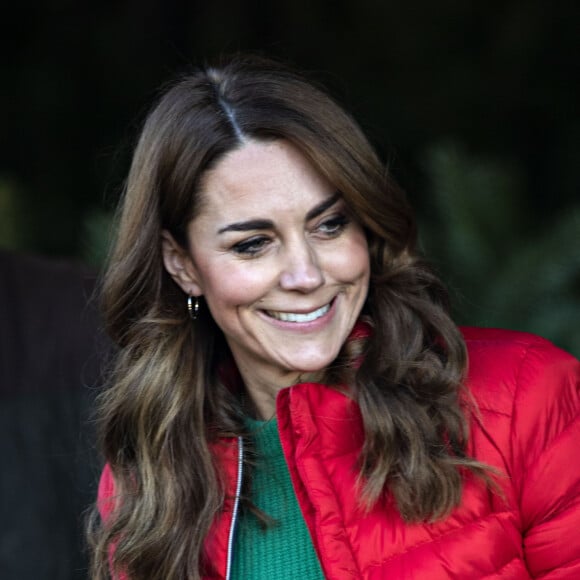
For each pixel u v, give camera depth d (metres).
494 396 7.79
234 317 8.02
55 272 13.83
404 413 7.74
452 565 7.53
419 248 8.35
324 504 7.77
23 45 22.14
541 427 7.68
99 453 9.25
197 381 8.62
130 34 22.30
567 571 7.56
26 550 13.16
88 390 13.02
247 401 8.84
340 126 7.65
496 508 7.65
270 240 7.74
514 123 20.47
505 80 20.50
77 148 22.06
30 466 13.23
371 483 7.68
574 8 20.16
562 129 20.20
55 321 13.48
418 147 20.67
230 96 7.73
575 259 14.47
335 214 7.75
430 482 7.56
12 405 13.33
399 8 21.30
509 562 7.59
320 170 7.56
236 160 7.63
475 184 15.35
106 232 15.12
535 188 20.03
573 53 20.17
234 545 8.40
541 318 14.19
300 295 7.77
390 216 7.92
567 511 7.55
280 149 7.61
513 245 15.28
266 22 21.95
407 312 8.13
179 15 22.25
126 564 8.51
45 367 13.44
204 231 7.86
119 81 22.14
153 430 8.56
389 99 21.00
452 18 20.98
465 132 20.66
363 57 21.41
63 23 22.19
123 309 8.63
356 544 7.75
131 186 8.28
